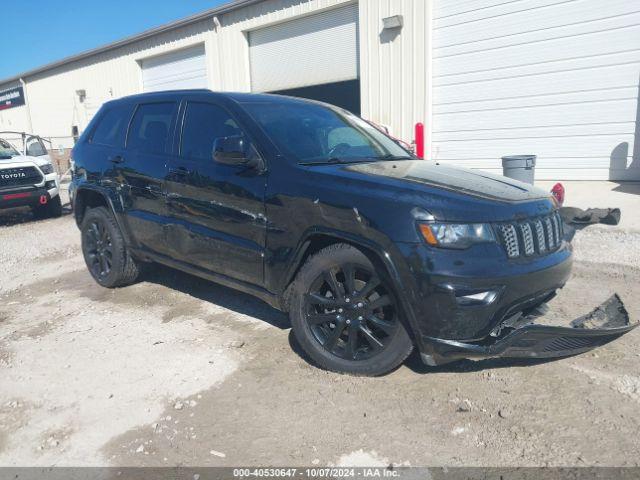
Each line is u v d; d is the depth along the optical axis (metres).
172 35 17.33
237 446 2.71
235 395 3.18
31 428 2.93
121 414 3.03
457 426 2.80
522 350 2.98
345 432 2.79
